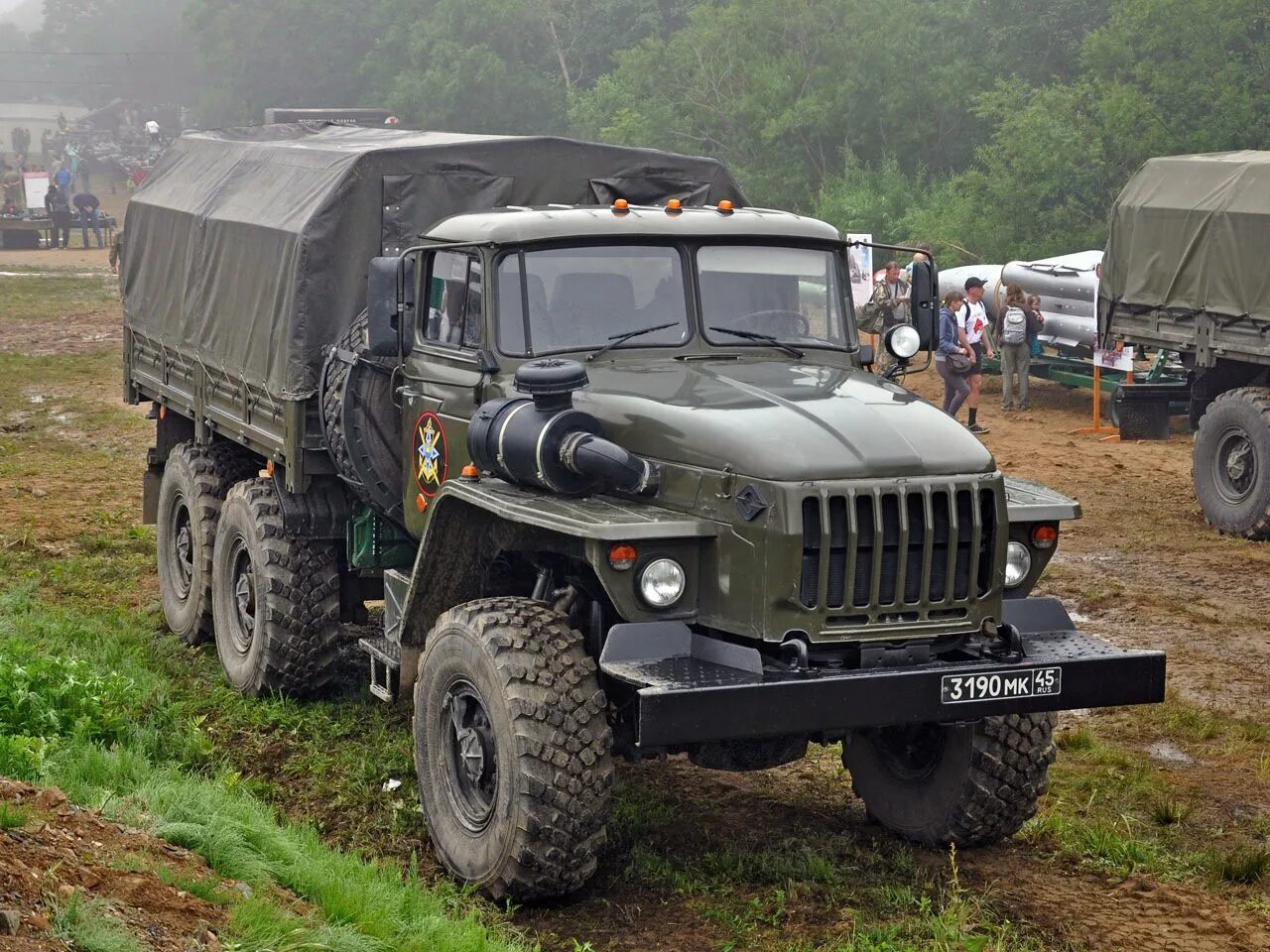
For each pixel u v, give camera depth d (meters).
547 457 6.00
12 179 54.50
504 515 5.94
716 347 6.95
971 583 5.79
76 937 4.21
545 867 5.72
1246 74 35.47
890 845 6.75
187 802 5.91
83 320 30.69
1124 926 5.90
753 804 7.24
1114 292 15.85
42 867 4.62
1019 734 6.39
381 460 7.68
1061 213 35.28
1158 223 15.08
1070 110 36.69
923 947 5.60
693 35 48.28
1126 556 12.80
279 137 10.53
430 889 6.09
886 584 5.69
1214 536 13.59
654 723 5.28
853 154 43.41
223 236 9.09
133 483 15.41
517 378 6.14
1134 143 35.16
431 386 7.19
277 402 8.20
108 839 5.20
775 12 45.47
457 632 6.09
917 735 6.73
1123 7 37.97
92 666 8.43
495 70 56.62
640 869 6.27
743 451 5.67
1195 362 14.78
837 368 6.78
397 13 66.94
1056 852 6.68
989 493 5.83
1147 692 5.93
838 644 5.66
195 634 9.63
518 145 8.39
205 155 10.43
